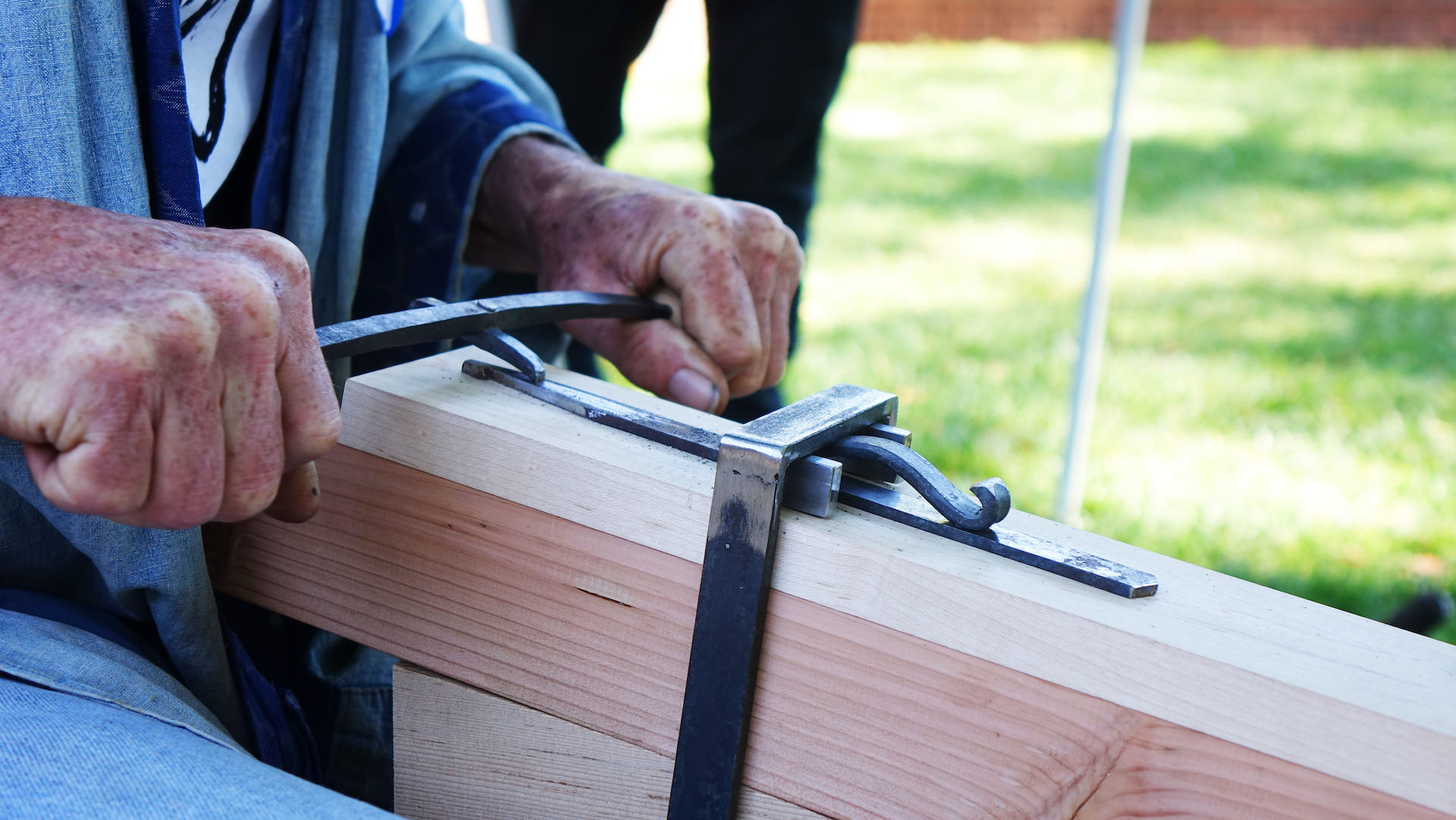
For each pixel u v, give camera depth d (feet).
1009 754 1.74
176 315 1.63
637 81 30.68
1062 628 1.68
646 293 2.96
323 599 2.28
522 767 2.15
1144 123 25.72
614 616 2.00
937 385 10.54
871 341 11.94
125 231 1.77
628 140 23.00
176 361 1.63
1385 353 11.88
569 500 2.00
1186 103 27.63
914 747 1.81
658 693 1.98
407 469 2.14
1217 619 1.70
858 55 33.68
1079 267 15.49
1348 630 1.69
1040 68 31.71
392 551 2.19
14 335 1.58
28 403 1.57
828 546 1.81
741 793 1.94
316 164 2.84
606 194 3.05
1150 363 11.43
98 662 1.99
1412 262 15.78
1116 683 1.66
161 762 1.73
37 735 1.73
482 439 2.05
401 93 3.26
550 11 6.17
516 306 2.43
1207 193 20.06
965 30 35.24
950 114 26.68
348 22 2.88
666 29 37.70
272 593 2.34
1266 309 13.61
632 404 2.25
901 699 1.80
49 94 2.05
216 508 1.74
